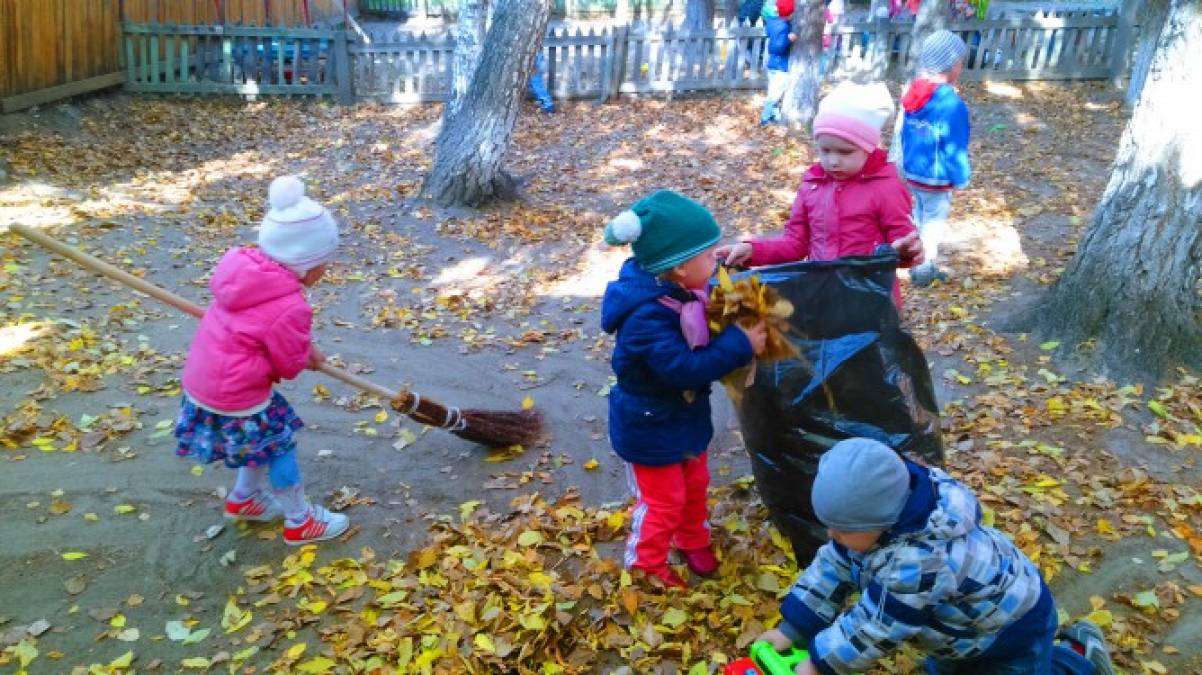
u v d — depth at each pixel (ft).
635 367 10.64
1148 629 11.25
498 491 14.58
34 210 27.76
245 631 11.50
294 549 13.06
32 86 38.04
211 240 26.68
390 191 31.81
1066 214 28.22
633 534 11.94
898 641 8.09
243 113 43.11
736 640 11.06
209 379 11.92
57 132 36.70
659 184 32.96
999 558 8.07
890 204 12.98
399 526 13.65
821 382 11.02
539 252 26.55
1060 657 9.08
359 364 19.30
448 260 25.89
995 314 20.71
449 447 15.96
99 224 26.89
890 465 7.80
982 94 45.57
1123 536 12.92
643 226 10.12
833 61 49.39
